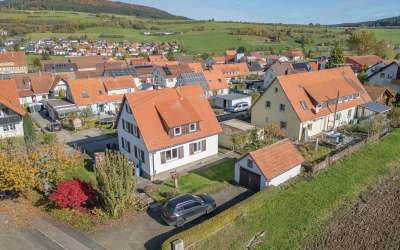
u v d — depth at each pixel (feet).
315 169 117.60
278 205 98.43
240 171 112.78
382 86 224.74
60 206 89.56
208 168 128.16
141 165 123.44
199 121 128.06
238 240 83.82
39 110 238.68
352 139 156.04
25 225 84.38
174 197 94.22
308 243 84.58
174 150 123.34
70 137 174.91
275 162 109.81
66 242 78.59
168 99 129.18
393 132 162.20
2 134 163.94
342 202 104.17
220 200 103.55
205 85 280.72
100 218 88.12
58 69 394.32
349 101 180.24
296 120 153.17
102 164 92.89
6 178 86.43
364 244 84.07
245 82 354.33
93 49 640.58
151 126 120.26
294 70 311.88
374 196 109.09
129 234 83.51
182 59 467.93
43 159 96.63
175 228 86.69
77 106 216.74
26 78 267.18
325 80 177.37
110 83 237.45
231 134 148.77
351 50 486.38
